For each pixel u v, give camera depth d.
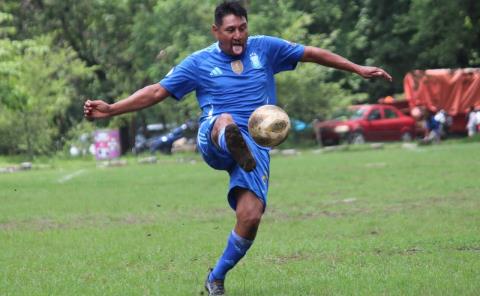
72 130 110.69
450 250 25.72
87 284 21.91
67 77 114.06
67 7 122.75
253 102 19.70
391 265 23.23
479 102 117.31
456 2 105.00
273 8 105.62
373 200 41.72
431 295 19.08
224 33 19.44
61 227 35.50
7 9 122.88
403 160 71.00
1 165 93.25
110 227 34.84
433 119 103.50
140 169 77.56
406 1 116.44
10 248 29.30
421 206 38.34
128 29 123.12
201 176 64.19
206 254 26.58
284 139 18.50
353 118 112.38
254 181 19.08
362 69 20.23
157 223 35.84
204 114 19.84
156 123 142.62
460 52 115.62
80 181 63.16
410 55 119.62
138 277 22.66
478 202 39.25
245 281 21.56
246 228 19.05
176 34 106.06
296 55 20.20
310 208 39.47
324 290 20.03
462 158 70.19
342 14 117.31
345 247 26.78
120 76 126.94
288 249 26.67
